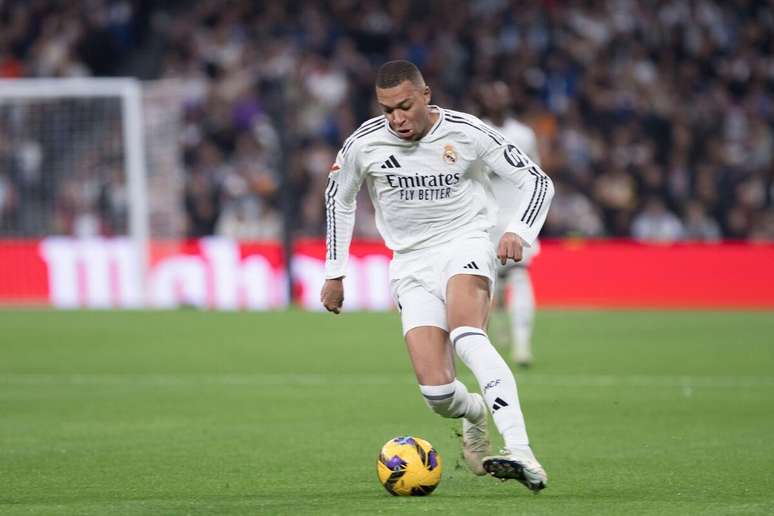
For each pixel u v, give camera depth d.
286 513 19.16
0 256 67.06
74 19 87.62
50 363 43.50
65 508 19.77
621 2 85.06
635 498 20.38
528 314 40.59
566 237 71.88
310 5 85.81
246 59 83.50
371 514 18.94
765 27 85.31
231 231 73.00
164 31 88.94
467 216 22.02
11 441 27.88
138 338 50.53
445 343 21.52
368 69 82.62
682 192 74.19
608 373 39.53
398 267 22.12
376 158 21.73
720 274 62.34
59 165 72.75
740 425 29.33
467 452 22.23
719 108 80.31
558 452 25.70
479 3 85.12
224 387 37.41
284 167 62.47
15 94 64.12
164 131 69.75
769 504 19.70
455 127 21.53
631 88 80.81
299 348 47.09
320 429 29.38
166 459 25.22
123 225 71.69
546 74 81.38
